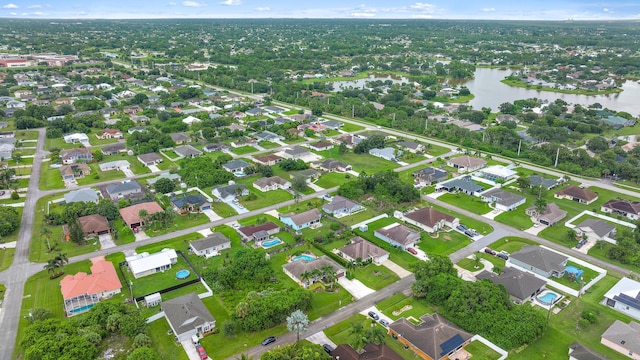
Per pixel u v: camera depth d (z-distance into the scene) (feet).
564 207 546.67
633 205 520.83
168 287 372.17
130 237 460.96
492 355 296.92
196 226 486.79
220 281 371.97
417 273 372.79
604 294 369.50
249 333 319.47
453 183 600.39
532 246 426.51
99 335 302.04
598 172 648.79
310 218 489.67
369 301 358.43
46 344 278.05
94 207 496.64
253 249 411.13
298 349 281.95
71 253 426.92
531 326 312.09
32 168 654.12
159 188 565.94
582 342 314.55
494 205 547.49
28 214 509.35
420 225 486.38
